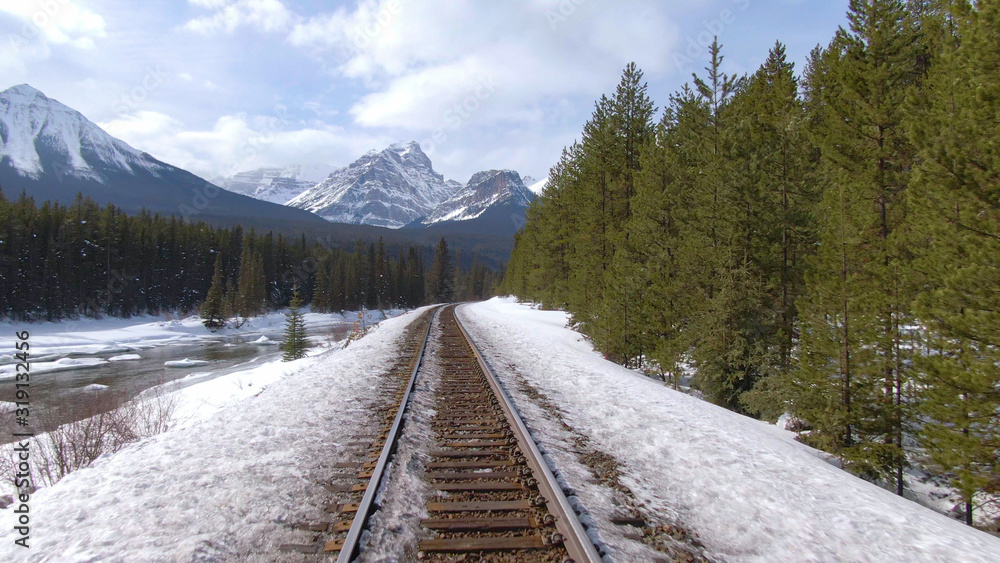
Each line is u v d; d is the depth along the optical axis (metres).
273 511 4.23
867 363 10.03
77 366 30.39
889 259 10.91
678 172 18.95
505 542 3.68
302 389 9.60
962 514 8.62
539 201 50.25
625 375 12.67
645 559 3.61
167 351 40.12
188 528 3.91
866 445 9.46
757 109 20.88
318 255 108.56
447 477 5.00
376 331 26.70
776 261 14.65
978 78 7.86
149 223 79.19
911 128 8.93
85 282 63.66
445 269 124.38
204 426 6.97
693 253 16.08
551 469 5.13
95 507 4.29
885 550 3.95
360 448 5.99
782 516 4.53
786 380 11.48
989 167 7.71
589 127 29.00
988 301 7.56
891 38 13.01
